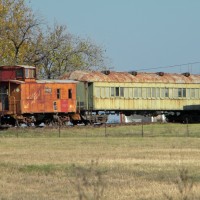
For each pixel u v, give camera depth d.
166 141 134.38
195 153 102.44
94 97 193.88
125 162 87.06
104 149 112.44
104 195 58.25
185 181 46.97
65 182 67.88
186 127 178.62
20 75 180.00
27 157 96.75
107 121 197.50
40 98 181.75
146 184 65.44
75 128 171.50
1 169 79.62
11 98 178.00
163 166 82.12
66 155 99.88
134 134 158.50
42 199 57.09
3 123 180.00
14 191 61.91
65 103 187.62
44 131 161.75
